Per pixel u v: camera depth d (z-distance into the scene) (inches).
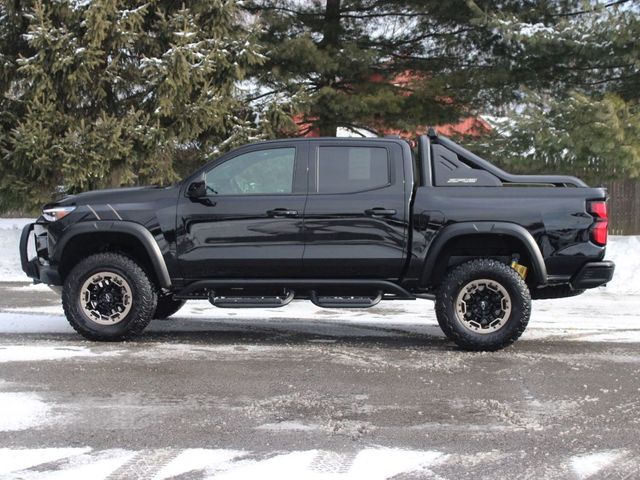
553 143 538.9
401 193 259.8
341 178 264.7
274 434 168.4
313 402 194.4
